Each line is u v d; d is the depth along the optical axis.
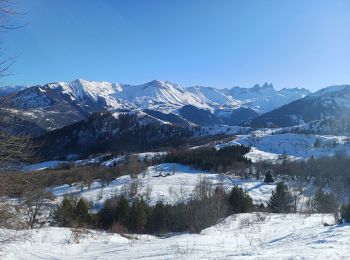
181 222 44.53
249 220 25.59
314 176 108.88
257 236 17.28
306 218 24.31
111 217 53.69
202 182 90.75
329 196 48.66
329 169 108.88
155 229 51.16
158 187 102.81
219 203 38.06
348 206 18.69
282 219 24.67
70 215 36.44
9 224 13.38
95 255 13.92
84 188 98.44
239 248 13.09
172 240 16.78
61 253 14.63
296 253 10.02
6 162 9.58
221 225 24.33
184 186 103.56
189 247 13.84
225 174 126.06
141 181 109.69
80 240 17.62
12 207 12.54
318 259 9.05
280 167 130.38
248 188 101.69
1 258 12.88
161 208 52.44
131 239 20.16
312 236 14.30
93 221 49.59
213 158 140.25
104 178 112.25
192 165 139.75
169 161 150.75
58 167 112.75
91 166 130.88
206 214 34.97
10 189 10.23
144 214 52.69
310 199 63.09
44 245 15.47
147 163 147.25
